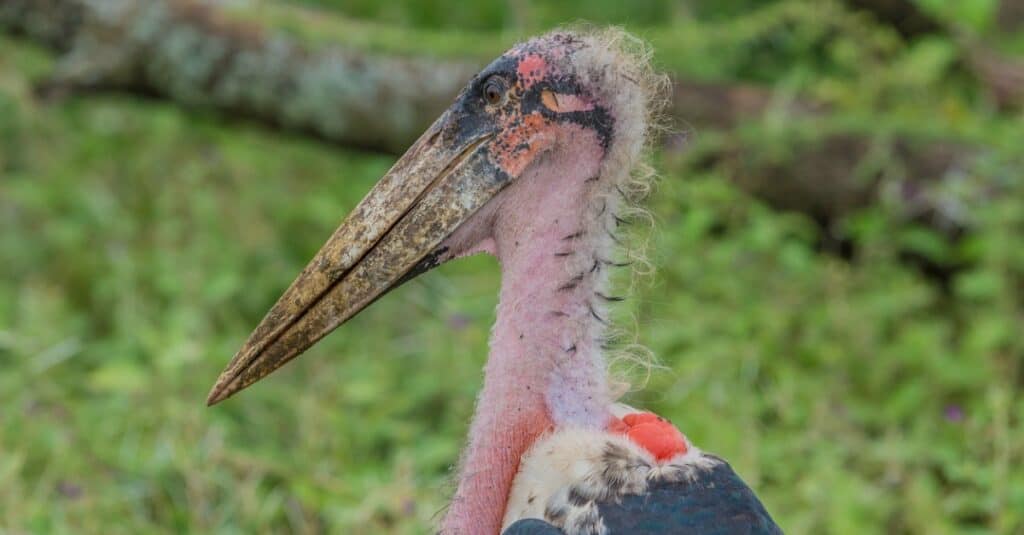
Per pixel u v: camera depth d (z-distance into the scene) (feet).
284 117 41.24
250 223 41.19
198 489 29.12
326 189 42.88
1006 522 28.32
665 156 37.52
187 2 40.68
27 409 30.96
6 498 28.35
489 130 18.98
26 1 40.57
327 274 19.53
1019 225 36.50
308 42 40.73
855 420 32.24
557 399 18.76
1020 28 54.60
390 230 19.38
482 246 19.45
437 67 40.47
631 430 18.26
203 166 43.29
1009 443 30.17
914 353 34.04
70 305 39.19
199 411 31.24
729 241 37.09
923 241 36.50
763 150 38.52
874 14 43.50
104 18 40.42
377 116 40.65
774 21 43.24
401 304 38.70
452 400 33.50
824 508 28.63
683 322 33.76
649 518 17.16
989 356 33.99
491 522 18.81
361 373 34.42
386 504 28.76
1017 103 43.55
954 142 38.14
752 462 29.60
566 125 18.66
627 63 18.84
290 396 33.37
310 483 29.45
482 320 35.83
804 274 36.63
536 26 42.78
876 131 38.34
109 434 30.86
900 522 29.25
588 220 18.80
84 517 28.43
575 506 17.54
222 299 37.68
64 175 42.50
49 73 41.65
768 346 34.19
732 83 40.55
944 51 42.37
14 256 40.04
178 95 41.24
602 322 18.94
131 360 34.53
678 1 44.06
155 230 41.32
